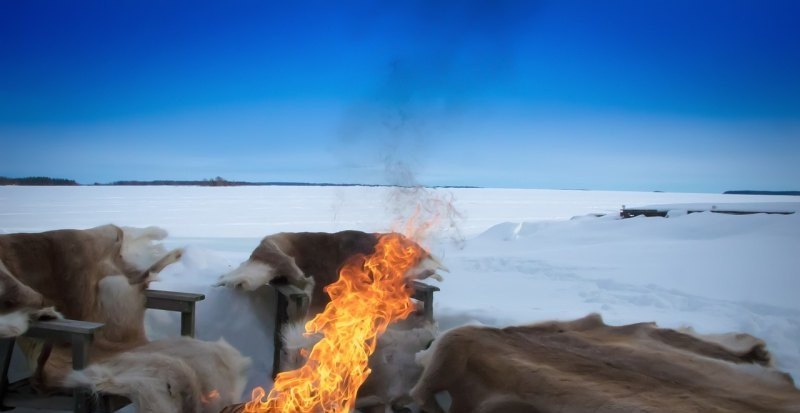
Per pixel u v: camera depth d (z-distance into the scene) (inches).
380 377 133.7
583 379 106.8
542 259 366.3
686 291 269.3
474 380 116.6
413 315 165.0
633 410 93.4
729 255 366.9
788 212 566.6
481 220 1007.6
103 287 138.4
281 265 163.2
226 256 288.7
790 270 315.3
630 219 552.1
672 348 130.0
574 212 1397.6
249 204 1427.2
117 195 1888.5
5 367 109.7
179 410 106.8
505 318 180.7
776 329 196.1
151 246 157.1
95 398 103.5
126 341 136.2
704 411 94.1
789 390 107.6
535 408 103.5
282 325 157.1
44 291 129.8
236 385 121.5
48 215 867.4
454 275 313.9
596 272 322.0
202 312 172.4
